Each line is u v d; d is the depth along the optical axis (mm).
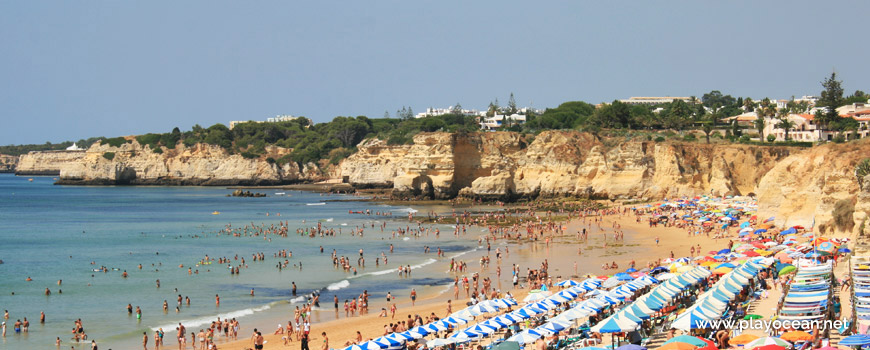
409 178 181750
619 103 198000
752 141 159125
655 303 40531
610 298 46062
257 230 120812
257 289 68188
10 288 69062
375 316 55969
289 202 187875
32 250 97938
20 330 52406
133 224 134750
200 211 163375
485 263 79750
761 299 46781
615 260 79125
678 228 105062
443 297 63344
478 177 177000
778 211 86812
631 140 161000
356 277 74250
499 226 118938
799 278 45625
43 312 56812
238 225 130625
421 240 104438
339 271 78000
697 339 31344
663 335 39281
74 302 62594
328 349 43906
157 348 47531
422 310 57375
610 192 152375
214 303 61906
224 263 84250
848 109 179000
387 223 129250
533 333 38094
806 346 31891
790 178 85625
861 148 77938
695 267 55125
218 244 103125
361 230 115188
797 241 70625
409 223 128625
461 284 68938
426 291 66375
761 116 171625
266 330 52312
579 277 68938
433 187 179375
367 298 60375
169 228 126812
